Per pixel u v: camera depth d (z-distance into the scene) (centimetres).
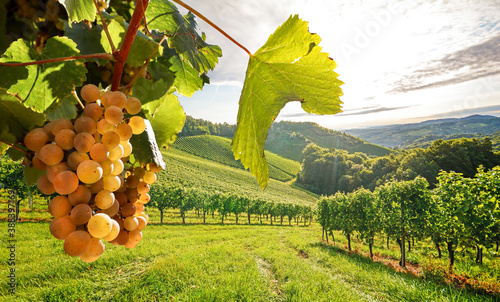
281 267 1330
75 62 63
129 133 66
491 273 1236
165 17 105
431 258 1606
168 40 100
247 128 88
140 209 84
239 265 1305
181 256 1356
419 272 1409
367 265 1530
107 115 58
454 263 1456
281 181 8225
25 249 1259
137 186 82
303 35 73
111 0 105
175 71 114
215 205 3534
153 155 81
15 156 72
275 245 2055
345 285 1120
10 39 65
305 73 77
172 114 106
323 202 2462
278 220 4947
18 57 59
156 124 105
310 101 80
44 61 54
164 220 3244
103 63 76
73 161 57
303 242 2280
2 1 63
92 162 55
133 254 1321
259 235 2658
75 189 55
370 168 6431
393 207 1639
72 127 60
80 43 75
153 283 975
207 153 8494
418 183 1552
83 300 820
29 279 951
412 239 2388
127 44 62
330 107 80
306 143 11612
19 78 59
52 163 55
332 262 1577
